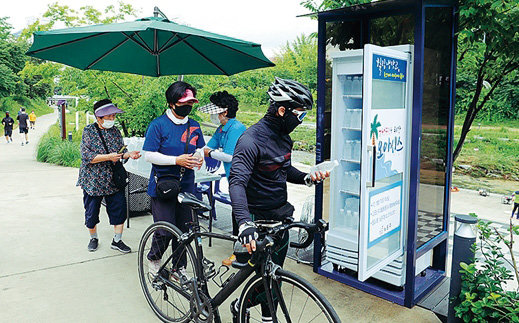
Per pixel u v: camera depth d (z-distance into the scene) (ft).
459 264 9.58
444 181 12.62
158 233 10.70
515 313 8.34
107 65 14.80
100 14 26.48
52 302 11.29
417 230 11.43
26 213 20.01
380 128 10.40
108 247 15.51
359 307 11.19
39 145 44.57
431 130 11.71
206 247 15.43
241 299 8.54
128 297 11.67
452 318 9.78
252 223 7.17
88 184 14.40
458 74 15.30
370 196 10.29
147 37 13.89
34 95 199.52
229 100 13.03
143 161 17.43
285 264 14.08
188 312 9.70
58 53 13.23
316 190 12.89
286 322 7.95
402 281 11.69
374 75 9.93
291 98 7.58
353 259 12.07
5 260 14.16
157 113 23.76
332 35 12.37
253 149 7.76
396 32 11.93
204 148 13.21
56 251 15.05
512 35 12.01
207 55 14.69
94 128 14.20
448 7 11.81
